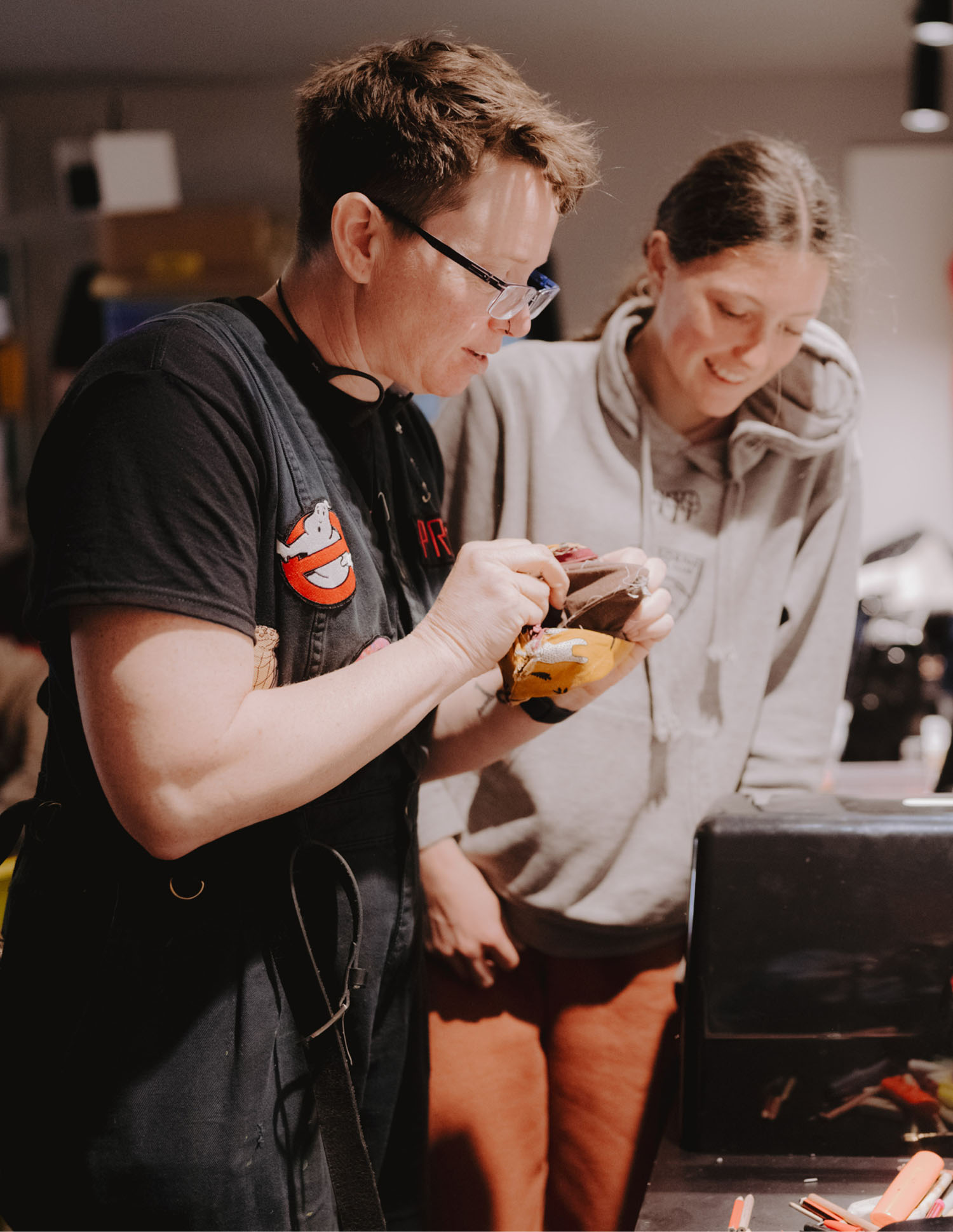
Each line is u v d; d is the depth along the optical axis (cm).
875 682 268
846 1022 102
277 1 307
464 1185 144
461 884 143
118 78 398
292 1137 96
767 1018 102
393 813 105
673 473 138
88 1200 89
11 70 387
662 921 143
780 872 102
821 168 134
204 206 400
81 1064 88
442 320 91
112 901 89
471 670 90
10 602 248
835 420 134
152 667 78
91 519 79
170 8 313
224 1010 90
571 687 102
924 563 277
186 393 83
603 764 140
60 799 93
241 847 92
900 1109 102
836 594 144
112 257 380
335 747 84
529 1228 147
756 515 139
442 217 88
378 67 89
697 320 124
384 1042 109
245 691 83
